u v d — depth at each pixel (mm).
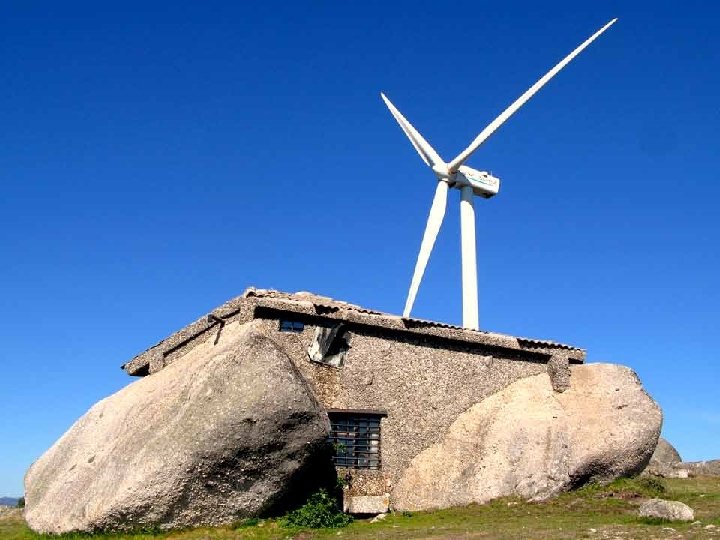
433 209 36781
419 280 36094
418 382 29109
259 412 22344
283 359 23438
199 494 22078
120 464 22969
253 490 22688
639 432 28234
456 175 36781
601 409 29016
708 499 25641
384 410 28203
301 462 22984
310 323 28016
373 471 27484
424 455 28359
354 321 28406
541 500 26328
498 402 29797
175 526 22062
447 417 29156
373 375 28484
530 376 31000
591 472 27500
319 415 23234
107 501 21953
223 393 22688
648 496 26266
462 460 27828
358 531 22141
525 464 27062
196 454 21828
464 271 36188
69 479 25141
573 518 23219
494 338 30609
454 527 22312
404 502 27031
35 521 24625
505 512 24906
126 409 27344
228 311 28438
